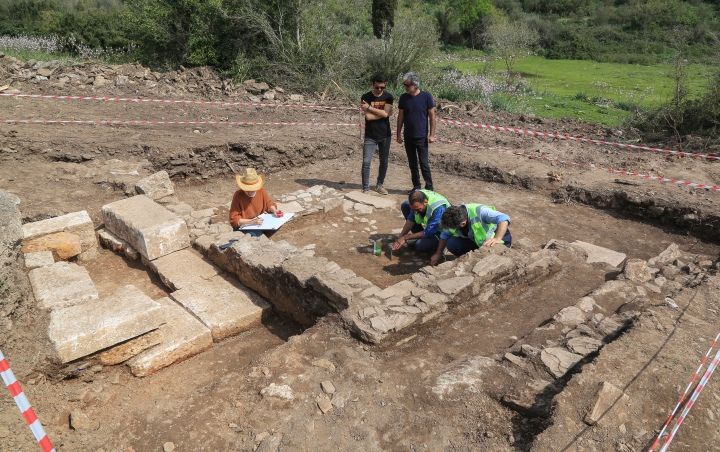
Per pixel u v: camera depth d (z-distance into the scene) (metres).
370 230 6.83
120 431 3.45
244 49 13.80
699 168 8.68
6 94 10.26
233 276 5.37
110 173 7.31
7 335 3.63
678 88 11.33
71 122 9.15
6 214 4.13
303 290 4.57
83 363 3.73
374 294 4.38
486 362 3.87
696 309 4.43
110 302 4.02
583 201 7.81
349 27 14.94
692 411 3.25
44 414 3.46
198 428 3.37
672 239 6.87
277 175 8.84
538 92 17.44
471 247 5.63
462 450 3.13
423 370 3.84
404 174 9.05
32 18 24.05
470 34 30.77
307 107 11.80
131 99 10.88
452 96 14.13
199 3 13.61
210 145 8.48
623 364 3.57
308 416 3.36
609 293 4.88
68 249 5.53
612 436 3.03
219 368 4.21
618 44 28.73
